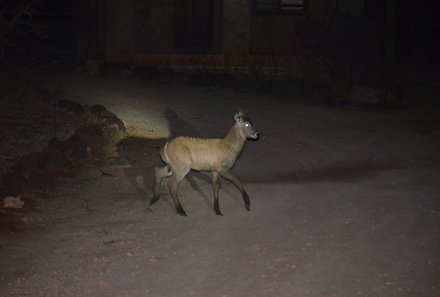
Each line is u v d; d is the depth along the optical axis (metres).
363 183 11.44
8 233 8.85
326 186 11.27
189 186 11.29
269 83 20.48
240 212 9.95
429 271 7.70
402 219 9.54
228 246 8.54
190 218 9.70
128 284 7.38
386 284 7.34
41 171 10.95
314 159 13.05
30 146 12.61
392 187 11.17
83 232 9.04
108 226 9.30
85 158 12.41
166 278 7.54
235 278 7.51
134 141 13.85
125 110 16.59
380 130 15.73
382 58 22.50
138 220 9.59
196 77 20.98
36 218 9.48
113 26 22.20
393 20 23.25
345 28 21.20
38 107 15.34
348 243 8.59
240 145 9.79
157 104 17.53
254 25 22.91
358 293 7.10
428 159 13.14
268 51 22.97
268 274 7.61
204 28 22.94
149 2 22.42
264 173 12.11
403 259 8.06
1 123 13.88
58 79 20.03
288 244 8.57
